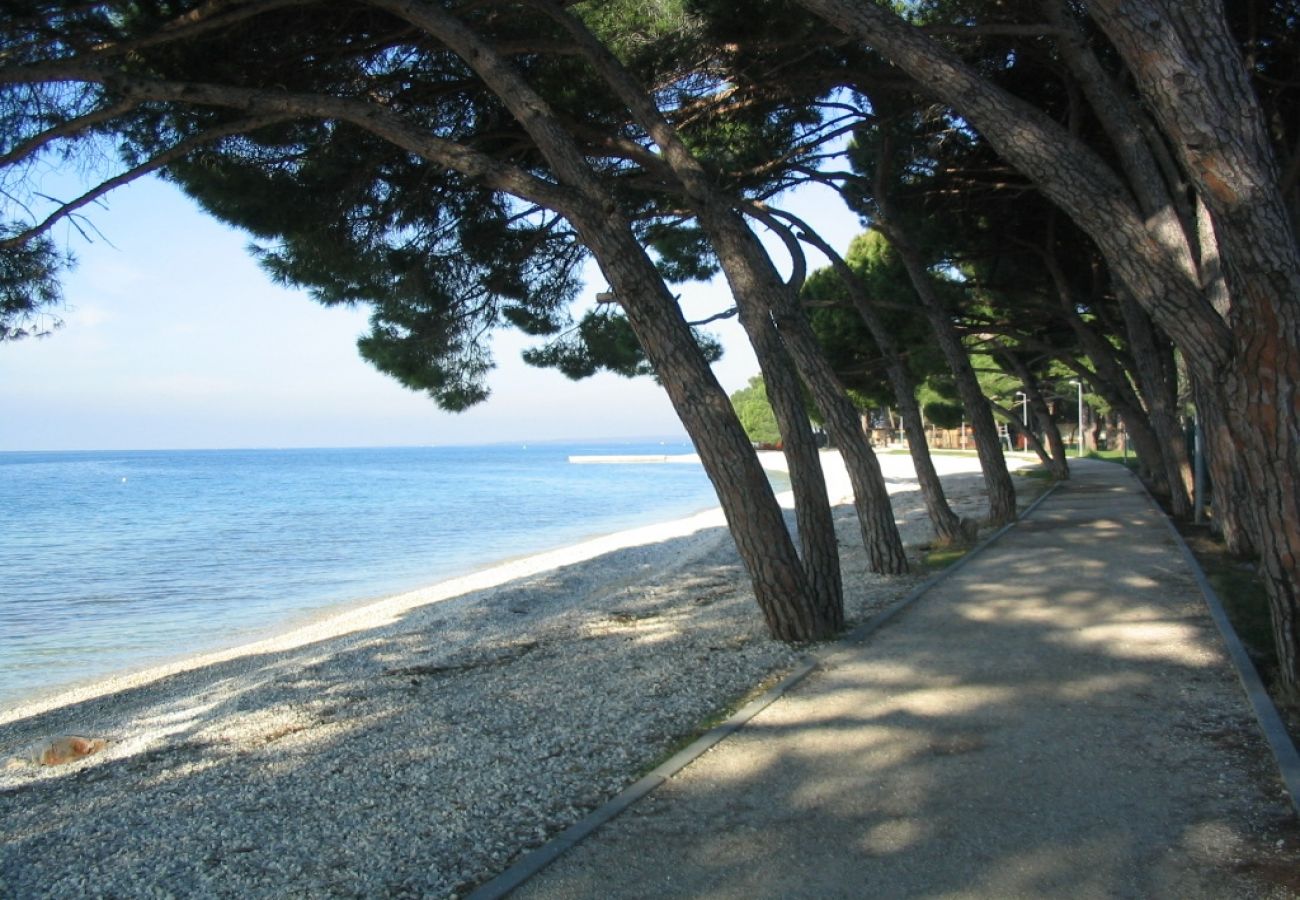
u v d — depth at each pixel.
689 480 70.62
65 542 30.64
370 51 8.41
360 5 7.75
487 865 3.90
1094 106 8.42
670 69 9.92
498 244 10.83
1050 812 4.02
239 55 7.81
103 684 11.89
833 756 4.85
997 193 14.23
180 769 6.20
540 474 86.06
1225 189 4.51
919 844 3.78
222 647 14.41
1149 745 4.76
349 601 18.59
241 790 5.29
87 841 4.71
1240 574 9.64
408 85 9.02
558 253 11.68
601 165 10.80
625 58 9.67
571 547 25.69
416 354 11.20
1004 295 18.84
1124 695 5.64
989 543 12.98
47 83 7.33
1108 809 4.01
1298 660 5.20
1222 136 4.46
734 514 7.76
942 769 4.58
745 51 9.73
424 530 33.84
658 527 29.67
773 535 7.70
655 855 3.81
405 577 21.94
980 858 3.63
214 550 27.94
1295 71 10.95
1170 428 16.19
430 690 7.71
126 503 51.72
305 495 57.72
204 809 4.99
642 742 5.34
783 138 11.98
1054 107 12.02
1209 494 15.55
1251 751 4.59
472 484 68.81
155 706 9.73
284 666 11.12
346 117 6.99
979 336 25.48
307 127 8.64
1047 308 18.27
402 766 5.36
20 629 16.12
